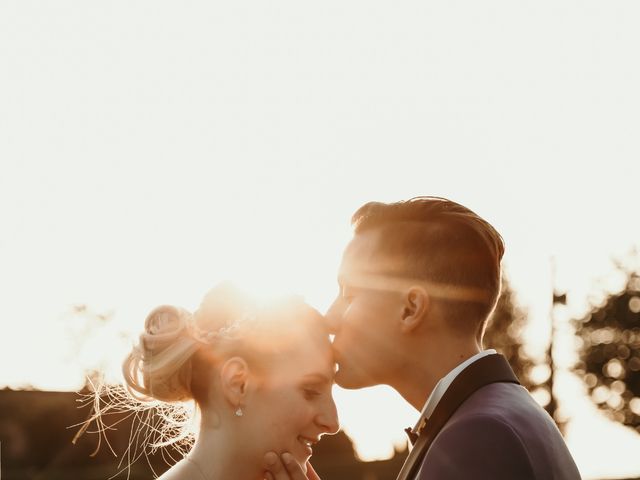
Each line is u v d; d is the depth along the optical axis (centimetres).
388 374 380
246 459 361
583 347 4394
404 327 372
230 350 363
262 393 363
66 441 2134
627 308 4322
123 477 1942
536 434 329
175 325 367
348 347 382
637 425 4331
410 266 375
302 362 368
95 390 405
